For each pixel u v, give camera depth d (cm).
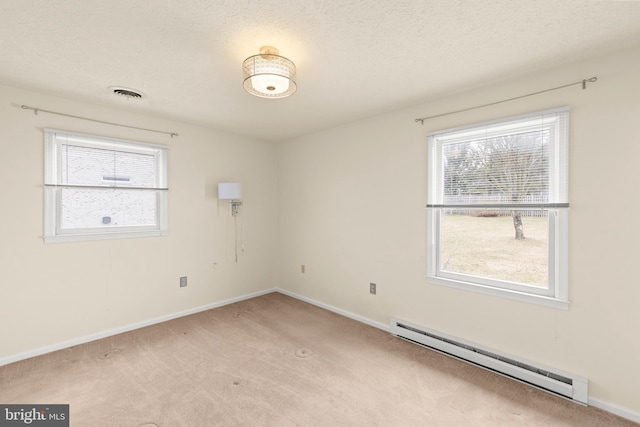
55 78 231
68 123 274
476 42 182
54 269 270
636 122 183
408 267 297
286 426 179
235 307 387
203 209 371
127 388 214
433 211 279
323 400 203
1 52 192
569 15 155
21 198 253
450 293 268
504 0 144
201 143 367
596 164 195
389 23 163
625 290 187
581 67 201
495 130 241
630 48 184
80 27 166
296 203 423
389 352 270
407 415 189
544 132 218
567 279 207
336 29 168
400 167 302
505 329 236
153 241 330
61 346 272
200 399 203
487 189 247
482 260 254
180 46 186
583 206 200
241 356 261
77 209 283
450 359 257
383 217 318
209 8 150
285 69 183
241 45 185
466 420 185
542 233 223
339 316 357
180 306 354
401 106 293
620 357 189
